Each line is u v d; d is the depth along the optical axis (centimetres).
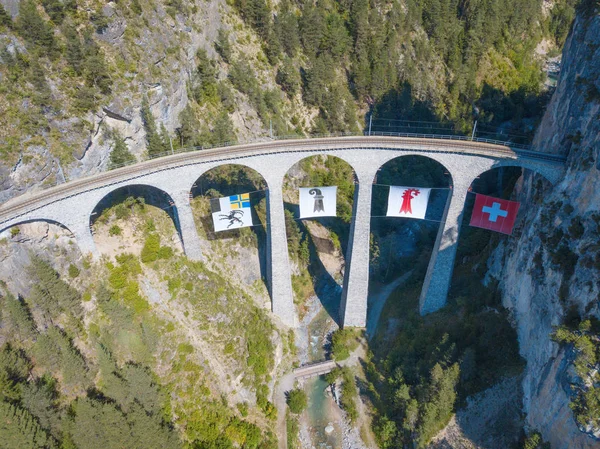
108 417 5256
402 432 6159
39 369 5622
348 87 11125
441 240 6825
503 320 6384
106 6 7275
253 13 10100
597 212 5066
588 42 6159
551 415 4956
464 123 11262
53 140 6538
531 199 6562
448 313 7212
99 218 6906
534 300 5762
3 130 6138
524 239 6262
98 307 6319
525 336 5928
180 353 6431
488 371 5978
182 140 8106
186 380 6297
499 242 7262
